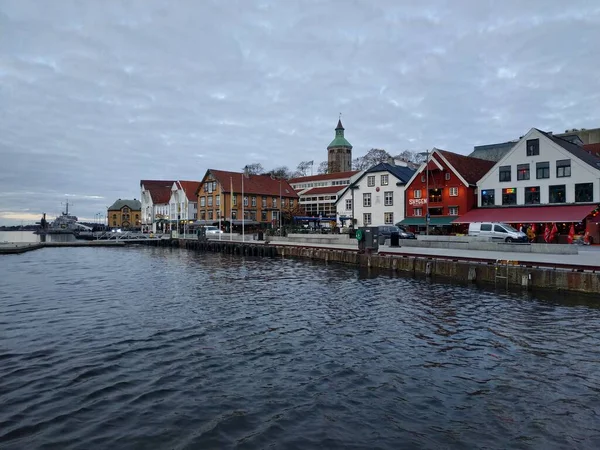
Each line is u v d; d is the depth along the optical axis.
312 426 8.01
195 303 19.83
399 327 15.11
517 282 22.42
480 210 46.25
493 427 7.94
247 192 80.75
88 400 9.12
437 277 26.47
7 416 8.36
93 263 42.53
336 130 135.88
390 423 8.11
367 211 58.38
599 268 20.25
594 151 50.97
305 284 25.45
